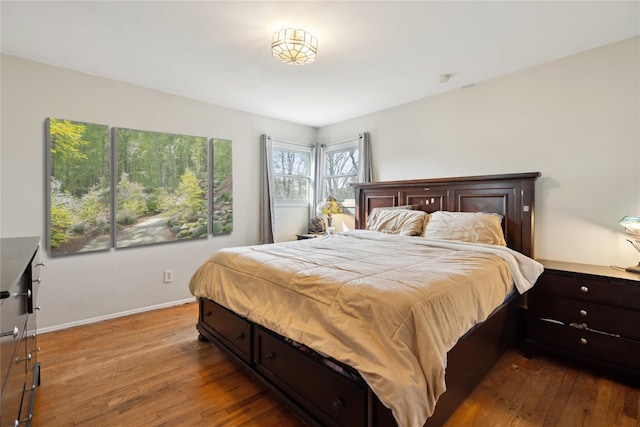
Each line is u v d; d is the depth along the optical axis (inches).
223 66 103.7
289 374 62.1
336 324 52.8
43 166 101.1
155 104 124.4
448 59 98.3
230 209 147.3
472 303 59.7
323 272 64.2
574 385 74.2
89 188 108.7
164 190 126.6
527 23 78.2
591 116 92.7
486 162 115.3
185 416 62.6
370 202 148.9
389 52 93.4
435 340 47.1
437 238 104.1
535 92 103.3
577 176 95.4
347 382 50.3
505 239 105.0
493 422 61.1
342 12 73.2
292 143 173.3
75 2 69.4
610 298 76.4
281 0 68.6
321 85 120.5
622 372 74.4
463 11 73.0
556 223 99.5
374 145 154.9
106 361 84.0
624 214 87.6
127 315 118.3
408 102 139.4
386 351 46.9
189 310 125.0
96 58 97.8
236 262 82.5
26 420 51.3
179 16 75.0
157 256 126.3
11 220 96.2
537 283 87.4
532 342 87.5
